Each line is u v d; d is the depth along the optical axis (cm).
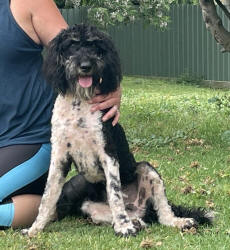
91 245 268
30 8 294
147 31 1041
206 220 291
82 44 271
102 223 292
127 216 279
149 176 291
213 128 513
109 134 278
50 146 304
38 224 283
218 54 938
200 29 960
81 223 298
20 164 298
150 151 447
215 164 401
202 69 967
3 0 298
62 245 269
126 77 1053
